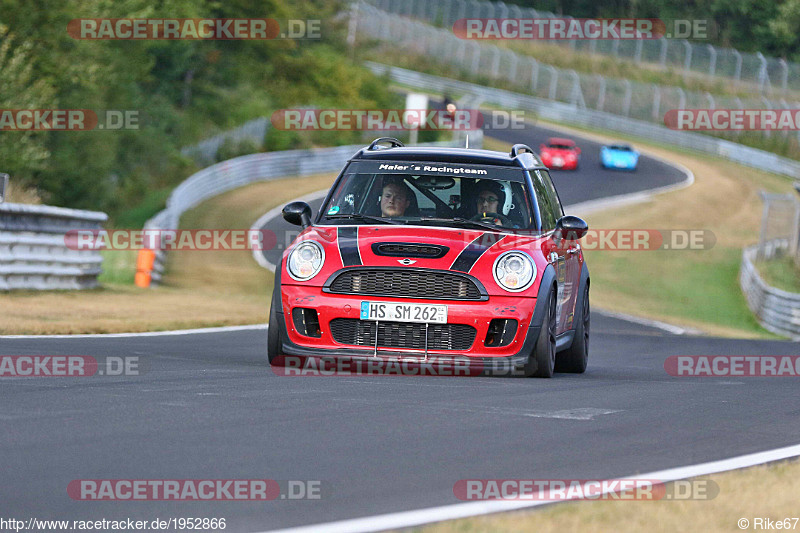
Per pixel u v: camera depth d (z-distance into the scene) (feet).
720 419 71.36
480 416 65.77
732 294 350.02
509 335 87.04
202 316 156.56
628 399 79.41
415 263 86.53
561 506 42.24
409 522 38.93
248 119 541.34
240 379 80.23
